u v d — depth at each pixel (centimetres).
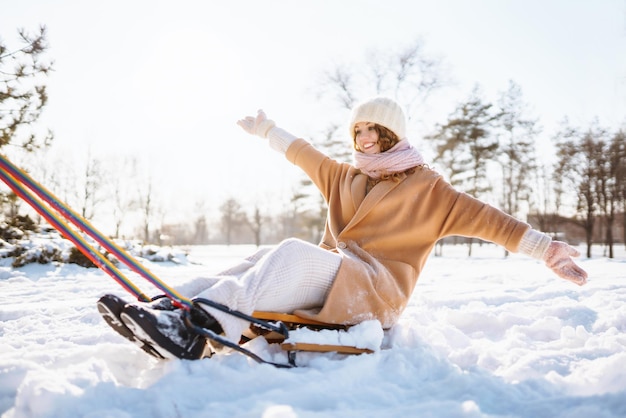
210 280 206
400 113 253
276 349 212
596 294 391
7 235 1155
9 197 1198
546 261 236
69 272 889
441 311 344
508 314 313
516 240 237
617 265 1053
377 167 245
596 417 140
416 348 212
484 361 218
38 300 486
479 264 1347
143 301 191
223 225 5706
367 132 253
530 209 2706
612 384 179
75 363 203
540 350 239
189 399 160
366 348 208
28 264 926
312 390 167
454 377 177
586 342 239
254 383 172
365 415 147
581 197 2253
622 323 291
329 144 2252
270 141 295
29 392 155
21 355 202
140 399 160
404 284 232
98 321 332
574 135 2222
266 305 205
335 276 219
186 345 179
